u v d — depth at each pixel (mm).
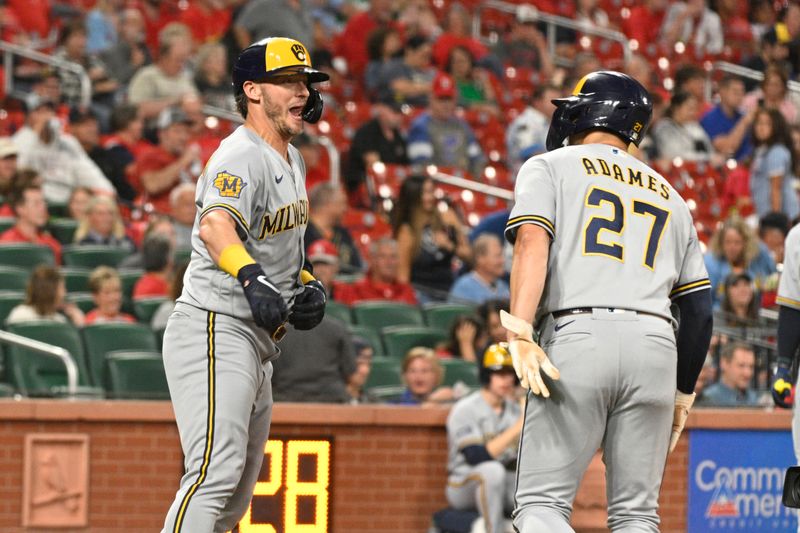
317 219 37188
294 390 25422
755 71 60625
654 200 14969
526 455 14625
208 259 14703
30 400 23188
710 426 24938
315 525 22953
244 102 15180
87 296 33094
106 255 36188
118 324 30250
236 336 14625
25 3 51531
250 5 49156
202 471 14234
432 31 58750
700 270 15195
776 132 45188
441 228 38094
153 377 27859
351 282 36500
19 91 47688
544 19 61500
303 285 15805
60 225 37438
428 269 37688
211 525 14109
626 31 63812
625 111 15328
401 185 37875
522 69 58250
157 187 39438
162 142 40094
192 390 14477
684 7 63562
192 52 51656
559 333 14445
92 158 40500
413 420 24312
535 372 13656
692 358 15258
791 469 15906
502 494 24141
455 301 36500
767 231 40938
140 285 33312
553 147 15930
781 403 20016
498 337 32094
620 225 14664
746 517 25125
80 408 23234
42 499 23125
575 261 14516
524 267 14203
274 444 22891
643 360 14289
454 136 46469
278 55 14945
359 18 54406
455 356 32125
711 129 50938
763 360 32625
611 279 14438
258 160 14633
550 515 14203
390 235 39688
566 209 14688
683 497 24844
